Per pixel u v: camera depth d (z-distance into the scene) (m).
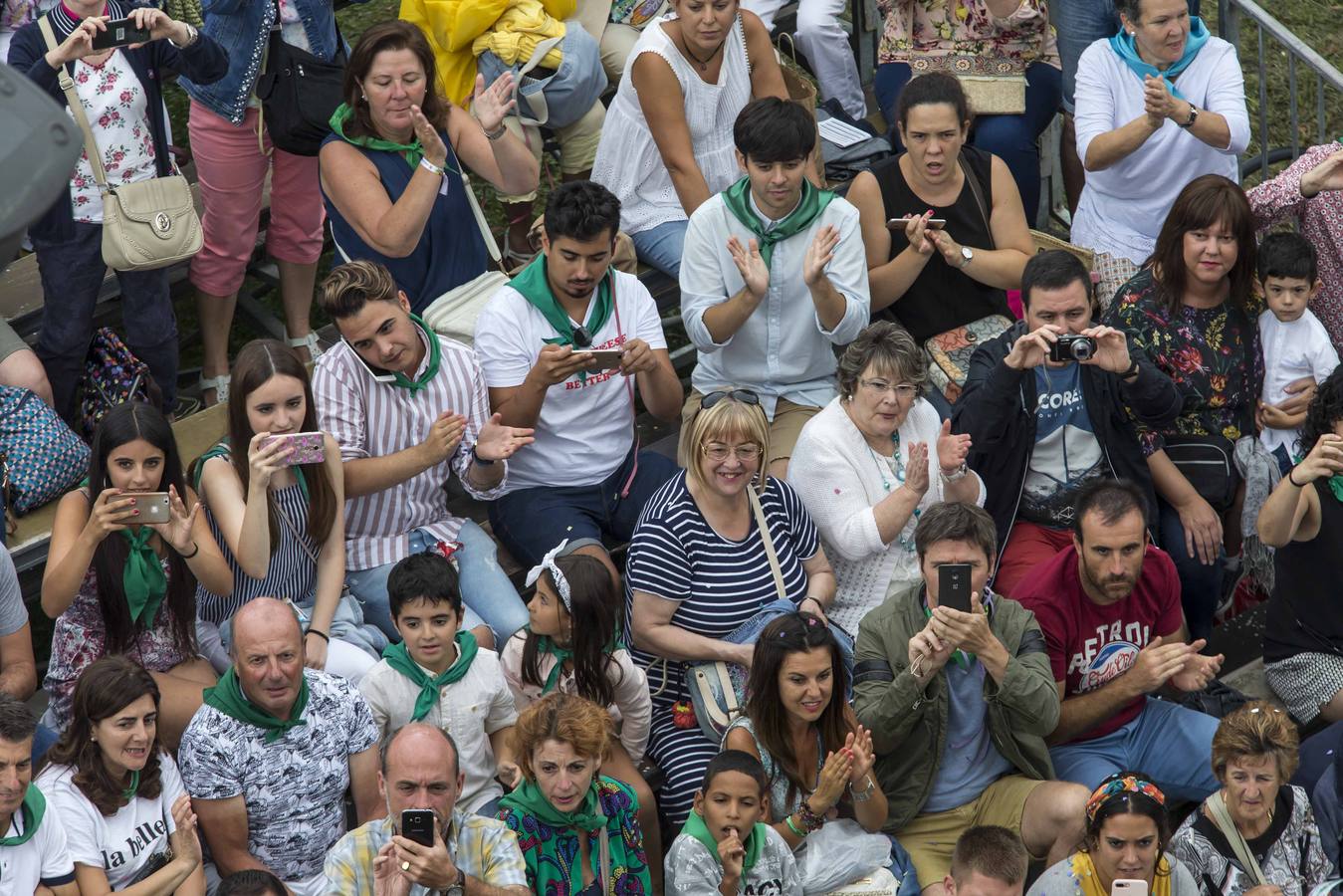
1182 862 19.64
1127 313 24.66
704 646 21.14
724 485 21.02
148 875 18.64
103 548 19.67
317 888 19.39
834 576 22.48
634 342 22.38
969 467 23.03
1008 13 28.31
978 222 25.50
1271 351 24.64
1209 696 23.05
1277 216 26.22
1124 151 26.62
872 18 32.25
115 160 23.33
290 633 18.52
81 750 18.22
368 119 23.47
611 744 20.73
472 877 17.50
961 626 19.50
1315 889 19.22
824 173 28.03
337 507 21.14
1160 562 21.45
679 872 18.52
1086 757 21.41
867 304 24.41
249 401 20.08
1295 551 22.91
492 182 24.95
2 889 17.44
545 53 26.03
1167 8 26.38
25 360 23.31
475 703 20.22
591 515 23.45
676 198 26.77
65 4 22.86
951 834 20.67
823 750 19.73
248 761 18.77
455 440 21.55
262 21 23.91
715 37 25.50
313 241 26.44
